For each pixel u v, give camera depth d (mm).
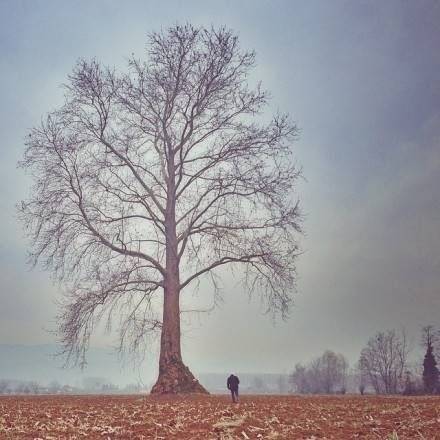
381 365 85562
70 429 13273
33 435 12219
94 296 31172
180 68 35156
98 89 33969
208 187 33844
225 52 35219
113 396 30891
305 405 20891
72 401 24562
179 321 33250
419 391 61750
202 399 26703
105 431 12914
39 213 32062
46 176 32594
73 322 30828
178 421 14953
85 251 32062
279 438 11797
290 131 34531
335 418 15469
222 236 32750
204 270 33719
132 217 33688
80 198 32375
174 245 33938
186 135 35562
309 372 91188
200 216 33938
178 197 34781
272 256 32750
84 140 33531
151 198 34156
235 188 33344
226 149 34281
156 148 35375
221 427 13531
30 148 32750
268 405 21141
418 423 13484
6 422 14438
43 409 19000
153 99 34781
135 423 14500
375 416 15836
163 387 31609
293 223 33250
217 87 35000
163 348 32625
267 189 32906
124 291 31781
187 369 32625
